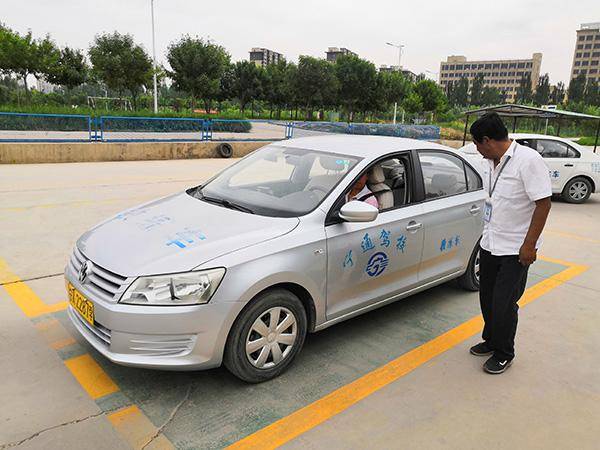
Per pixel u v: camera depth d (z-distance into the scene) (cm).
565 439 273
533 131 3425
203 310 272
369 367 339
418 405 299
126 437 260
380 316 425
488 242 328
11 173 1077
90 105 4247
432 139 2364
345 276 340
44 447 250
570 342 389
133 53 3036
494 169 318
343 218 321
